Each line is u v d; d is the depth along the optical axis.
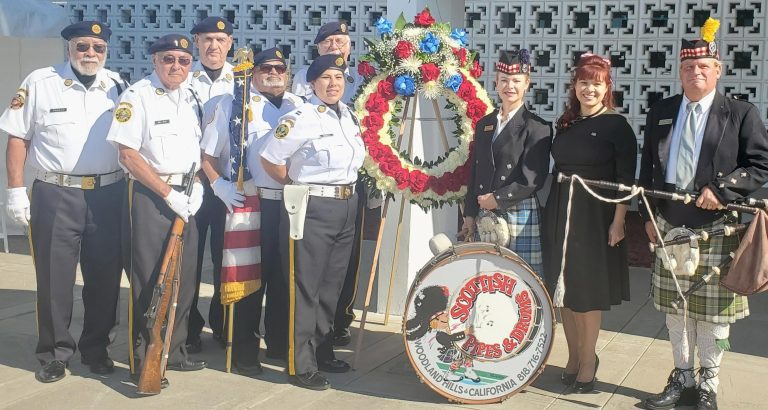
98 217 4.78
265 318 5.18
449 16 6.30
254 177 4.93
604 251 4.45
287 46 8.88
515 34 8.52
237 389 4.63
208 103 5.13
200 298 6.52
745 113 4.14
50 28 7.36
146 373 4.48
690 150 4.21
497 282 4.37
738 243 4.20
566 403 4.46
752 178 4.07
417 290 4.38
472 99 5.21
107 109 4.77
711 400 4.31
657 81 8.15
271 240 4.98
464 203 5.11
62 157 4.66
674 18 8.02
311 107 4.64
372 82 5.20
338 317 5.48
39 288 4.75
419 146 5.94
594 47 8.30
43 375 4.68
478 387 4.43
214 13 9.00
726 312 4.22
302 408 4.36
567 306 4.50
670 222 4.28
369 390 4.65
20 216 4.67
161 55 4.59
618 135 4.41
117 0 9.22
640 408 4.41
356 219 5.27
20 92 4.69
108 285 4.85
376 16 8.54
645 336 5.69
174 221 4.64
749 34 7.88
